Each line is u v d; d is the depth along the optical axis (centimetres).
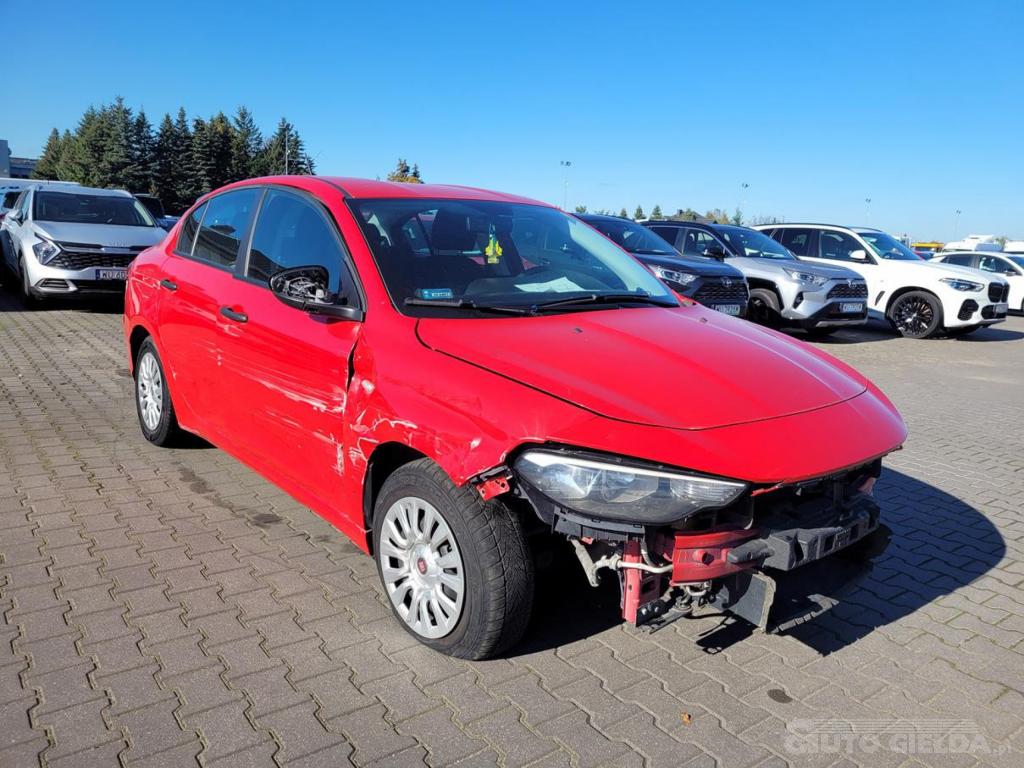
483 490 267
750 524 271
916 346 1373
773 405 289
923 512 494
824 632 337
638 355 304
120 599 335
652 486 253
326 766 241
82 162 10150
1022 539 454
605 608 342
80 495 448
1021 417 799
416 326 314
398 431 293
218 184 9675
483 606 278
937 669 312
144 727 255
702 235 1378
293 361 355
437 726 262
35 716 257
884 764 255
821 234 1600
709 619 339
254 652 300
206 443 549
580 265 405
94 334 983
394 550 313
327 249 364
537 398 266
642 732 264
